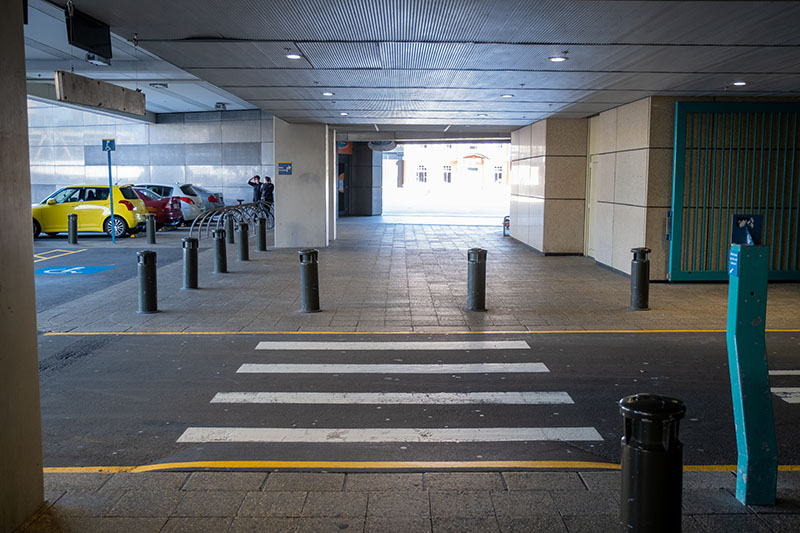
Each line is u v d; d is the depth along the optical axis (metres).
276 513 3.94
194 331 9.01
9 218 3.66
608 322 9.59
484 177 73.19
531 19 7.04
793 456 4.91
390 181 72.88
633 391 6.53
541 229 17.81
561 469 4.61
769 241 13.07
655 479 3.09
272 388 6.64
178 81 20.61
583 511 3.94
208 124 30.23
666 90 11.98
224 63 9.77
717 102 12.63
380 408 6.06
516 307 10.62
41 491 4.02
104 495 4.20
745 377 4.02
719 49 8.45
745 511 3.92
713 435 5.38
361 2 6.51
